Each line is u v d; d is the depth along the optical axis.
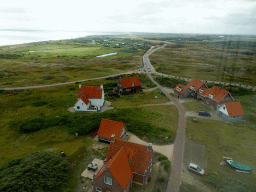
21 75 107.06
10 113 57.91
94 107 61.62
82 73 116.50
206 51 180.00
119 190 25.70
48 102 68.19
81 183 30.22
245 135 44.56
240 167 32.06
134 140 43.03
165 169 32.94
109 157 30.84
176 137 44.31
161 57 178.00
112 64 147.75
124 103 68.81
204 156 36.62
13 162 33.06
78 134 45.25
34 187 26.61
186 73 113.44
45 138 43.69
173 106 66.69
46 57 172.62
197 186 29.05
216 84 77.81
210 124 51.44
